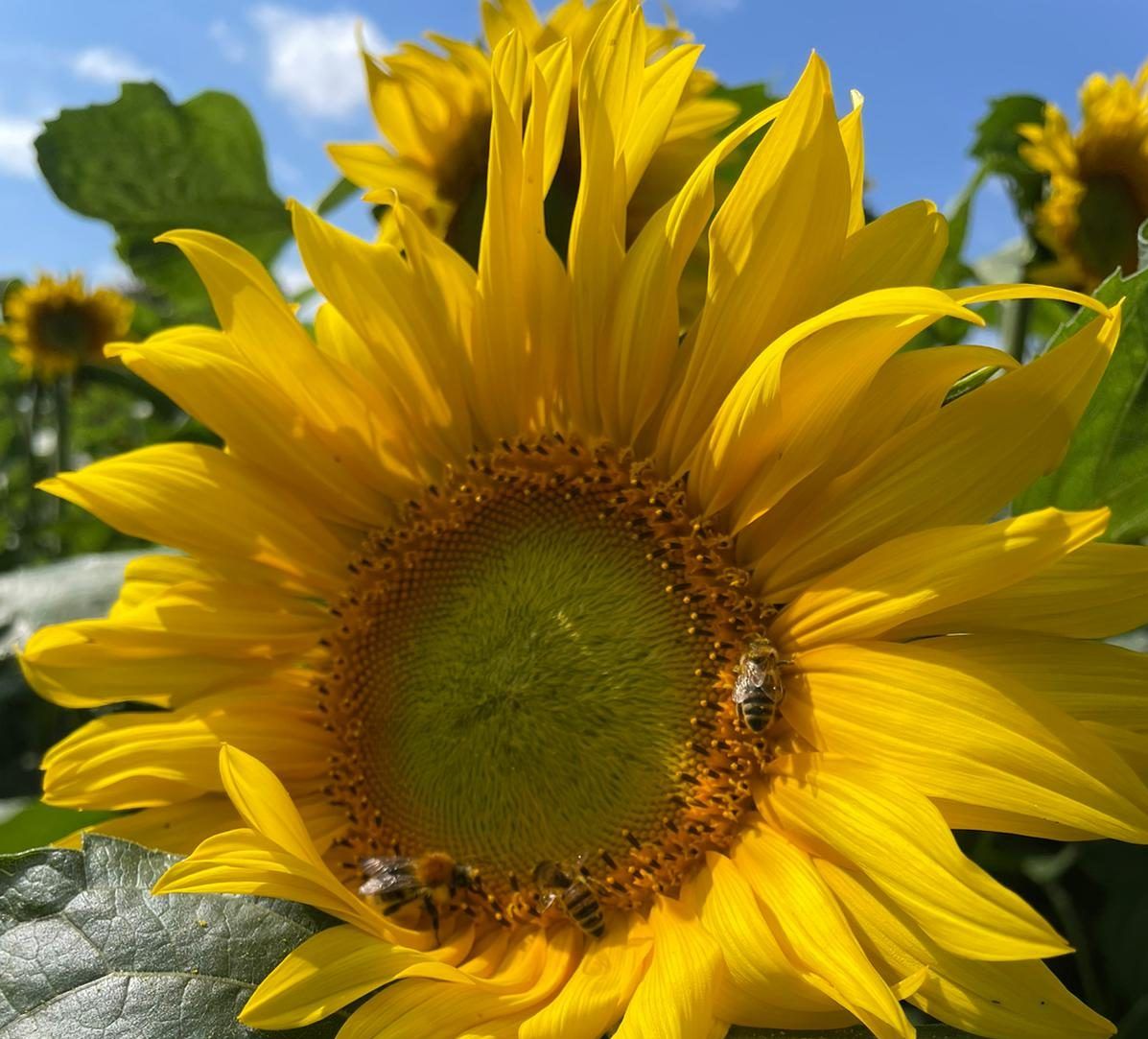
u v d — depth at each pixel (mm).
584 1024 123
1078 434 172
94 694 171
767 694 139
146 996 131
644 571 161
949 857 116
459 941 152
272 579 176
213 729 167
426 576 172
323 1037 130
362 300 164
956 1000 116
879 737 129
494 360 168
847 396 136
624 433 166
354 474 176
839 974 114
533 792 157
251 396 169
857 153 143
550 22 201
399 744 168
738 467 150
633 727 155
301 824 139
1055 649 129
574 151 196
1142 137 269
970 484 135
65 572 269
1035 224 287
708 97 247
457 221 210
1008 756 119
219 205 278
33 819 208
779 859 132
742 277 143
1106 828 114
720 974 124
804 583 147
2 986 132
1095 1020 112
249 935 136
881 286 138
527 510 168
